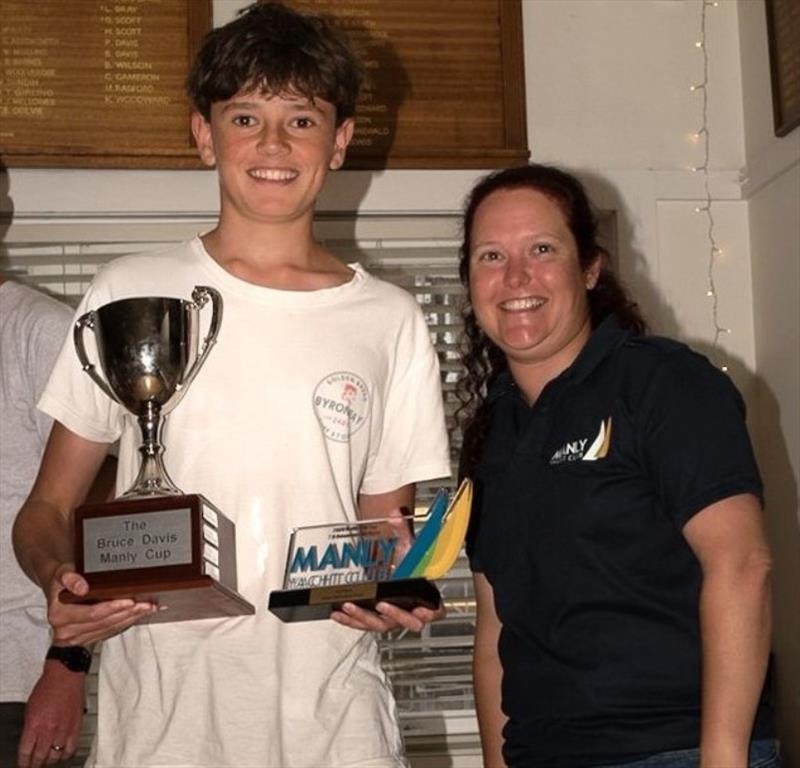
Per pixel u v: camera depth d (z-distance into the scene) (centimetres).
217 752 207
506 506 220
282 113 219
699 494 204
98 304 219
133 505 196
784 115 341
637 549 210
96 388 221
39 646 252
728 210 368
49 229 358
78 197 351
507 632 223
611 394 215
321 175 221
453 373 369
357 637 215
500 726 231
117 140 350
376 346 222
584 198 234
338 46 223
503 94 363
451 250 373
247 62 215
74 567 199
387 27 361
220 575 202
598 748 205
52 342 252
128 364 208
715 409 209
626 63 370
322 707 210
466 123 361
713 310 365
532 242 225
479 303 228
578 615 210
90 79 351
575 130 367
